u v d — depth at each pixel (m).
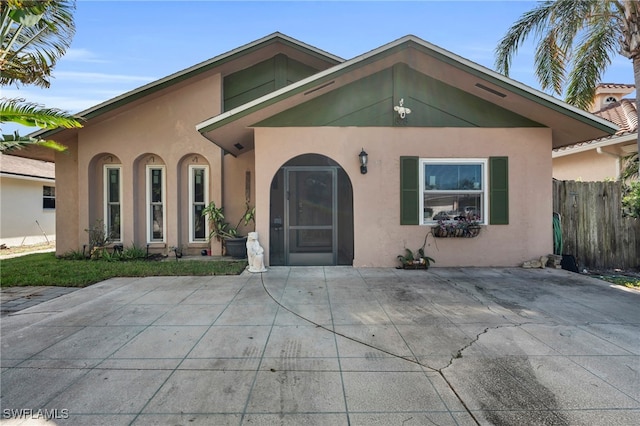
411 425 2.41
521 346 3.69
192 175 10.50
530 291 5.91
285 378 3.04
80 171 10.01
